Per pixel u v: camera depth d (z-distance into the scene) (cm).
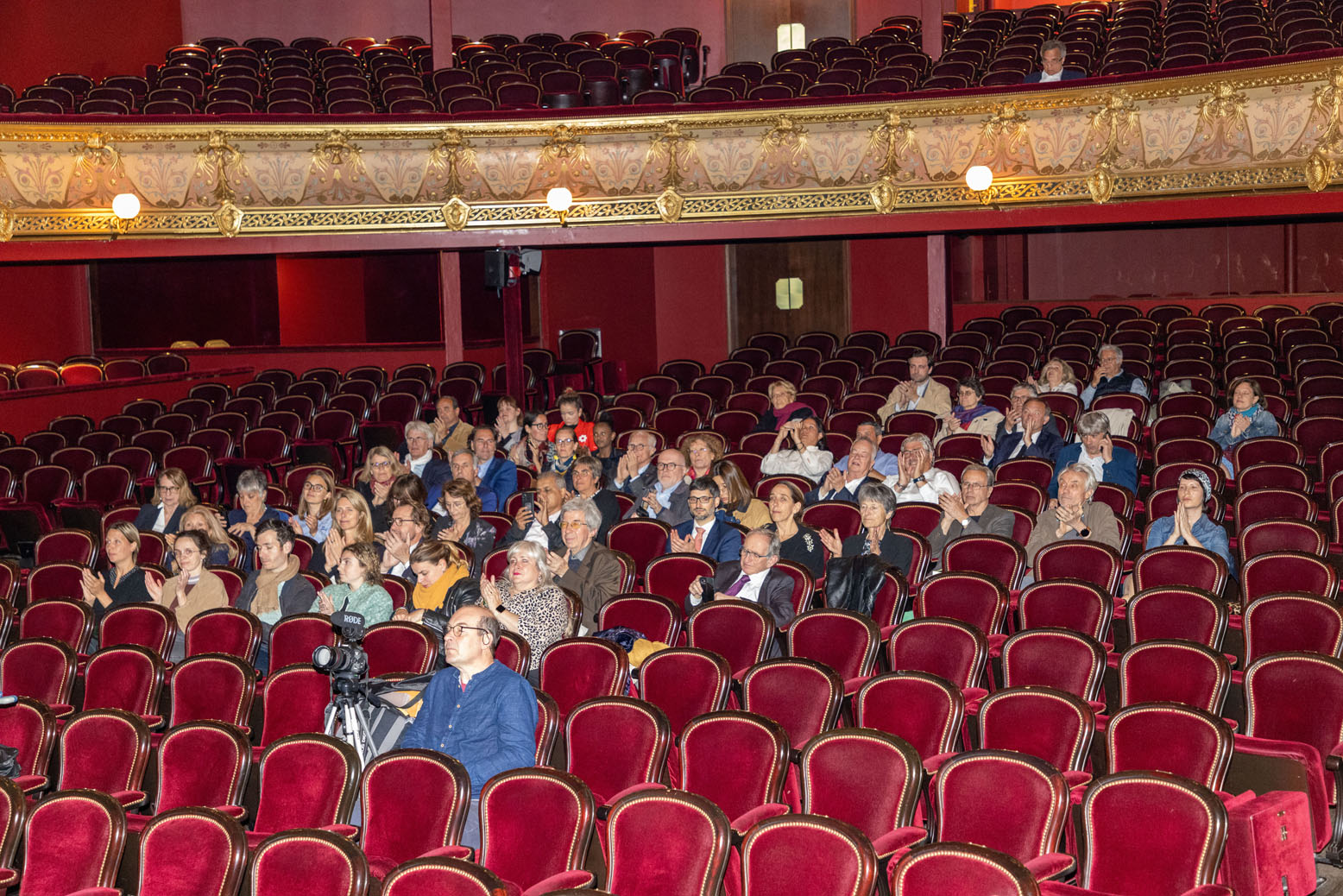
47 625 682
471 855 408
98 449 1144
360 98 1371
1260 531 682
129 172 1248
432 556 600
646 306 1758
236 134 1258
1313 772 457
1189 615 560
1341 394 1009
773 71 1498
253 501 789
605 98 1380
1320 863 459
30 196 1216
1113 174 1161
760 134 1249
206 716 570
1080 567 644
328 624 611
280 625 620
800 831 364
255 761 543
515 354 1296
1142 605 572
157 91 1345
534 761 447
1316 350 1148
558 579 652
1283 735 482
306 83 1444
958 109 1202
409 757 435
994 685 579
